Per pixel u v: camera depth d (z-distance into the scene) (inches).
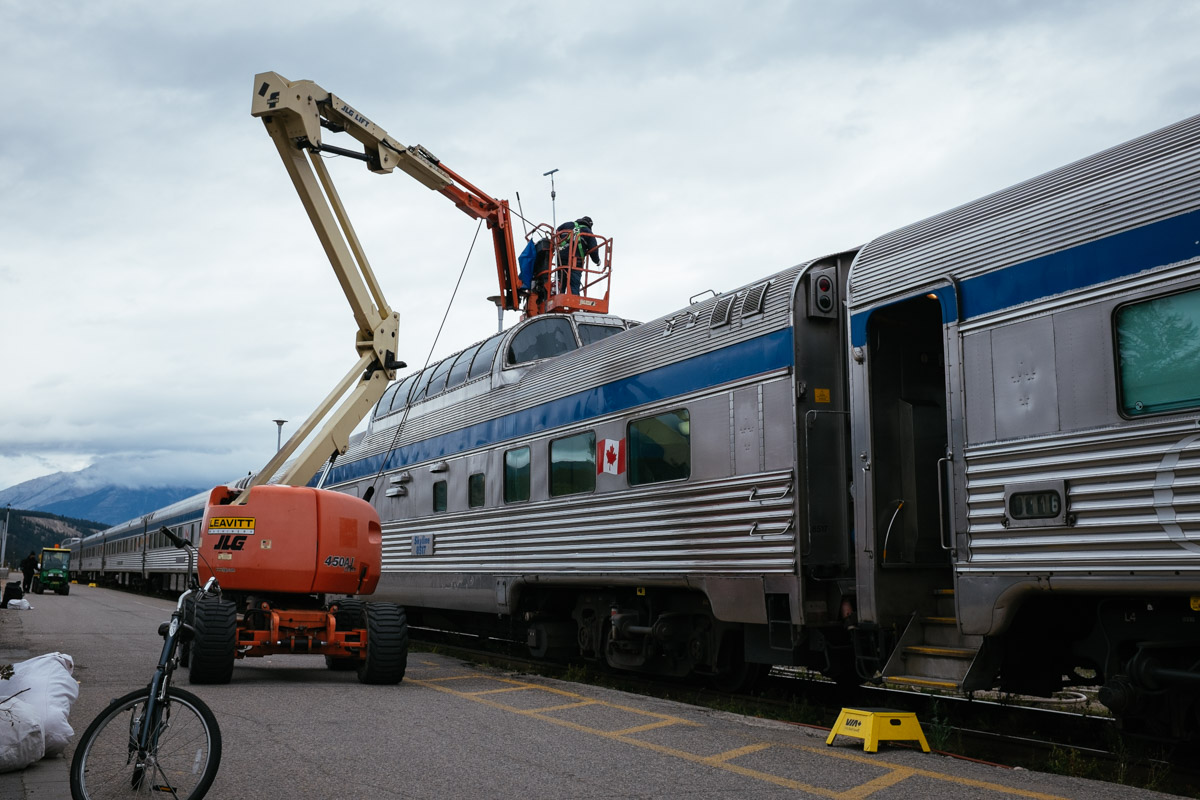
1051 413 241.1
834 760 227.3
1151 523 215.8
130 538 1653.5
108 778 173.8
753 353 340.8
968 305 267.4
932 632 289.3
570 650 473.1
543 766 220.2
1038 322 247.6
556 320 532.7
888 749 239.6
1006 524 248.1
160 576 1385.3
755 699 354.3
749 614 332.2
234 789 197.3
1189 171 221.1
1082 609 257.6
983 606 252.2
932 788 199.9
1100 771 227.3
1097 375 232.1
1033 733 283.6
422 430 600.1
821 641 319.6
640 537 388.5
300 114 462.9
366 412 480.1
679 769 217.6
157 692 177.3
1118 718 247.9
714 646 373.1
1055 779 208.8
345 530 393.4
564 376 457.7
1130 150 240.1
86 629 636.1
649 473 389.4
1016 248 256.5
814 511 318.3
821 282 332.2
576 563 427.5
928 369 325.4
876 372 310.0
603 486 415.2
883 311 305.6
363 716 286.2
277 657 484.1
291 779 206.2
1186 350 215.3
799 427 320.5
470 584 516.4
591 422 428.1
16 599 880.9
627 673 448.8
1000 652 260.7
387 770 215.5
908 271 289.4
